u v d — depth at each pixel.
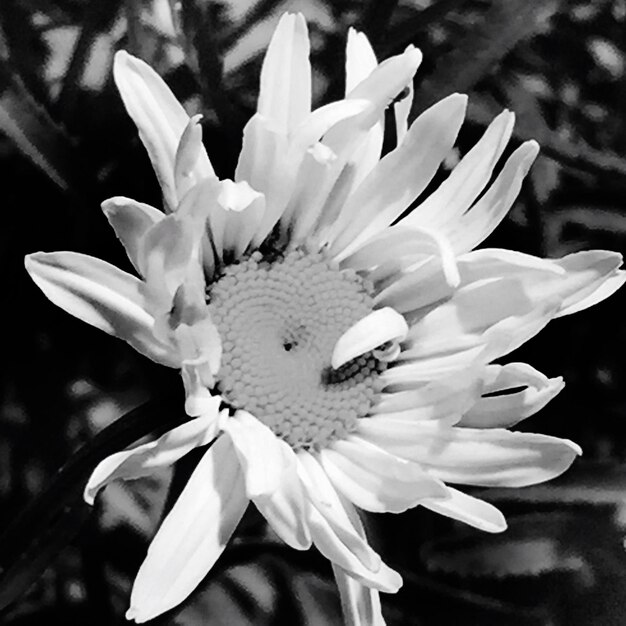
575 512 0.23
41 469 0.23
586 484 0.23
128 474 0.18
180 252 0.18
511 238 0.25
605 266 0.20
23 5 0.24
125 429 0.20
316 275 0.21
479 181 0.21
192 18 0.21
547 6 0.24
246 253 0.21
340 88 0.24
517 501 0.23
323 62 0.25
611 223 0.25
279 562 0.24
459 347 0.21
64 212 0.22
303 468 0.20
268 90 0.20
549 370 0.24
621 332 0.24
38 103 0.20
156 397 0.20
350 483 0.20
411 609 0.23
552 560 0.23
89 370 0.23
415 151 0.20
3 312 0.22
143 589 0.19
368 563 0.19
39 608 0.23
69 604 0.23
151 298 0.19
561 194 0.25
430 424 0.20
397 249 0.21
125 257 0.21
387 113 0.22
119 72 0.19
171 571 0.19
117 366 0.23
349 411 0.21
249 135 0.19
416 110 0.22
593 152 0.25
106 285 0.19
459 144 0.25
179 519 0.19
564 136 0.27
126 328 0.19
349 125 0.20
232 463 0.20
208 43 0.21
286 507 0.19
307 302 0.21
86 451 0.19
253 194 0.19
